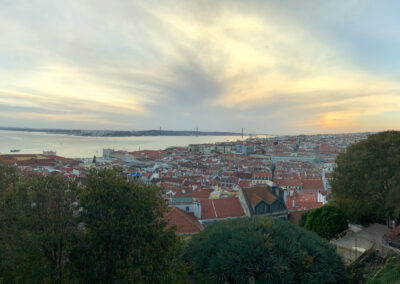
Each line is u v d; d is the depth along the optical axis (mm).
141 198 21375
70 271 19031
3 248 19719
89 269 18875
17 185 21562
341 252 33438
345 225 38500
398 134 43000
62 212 19953
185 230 38781
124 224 19234
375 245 34031
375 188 39344
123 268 18969
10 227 20109
